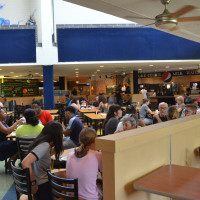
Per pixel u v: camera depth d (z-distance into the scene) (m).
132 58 10.58
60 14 11.56
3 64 9.90
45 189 2.63
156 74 18.77
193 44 11.02
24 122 4.55
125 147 1.53
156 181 1.55
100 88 21.97
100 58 10.38
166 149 1.98
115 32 10.41
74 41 10.20
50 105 10.44
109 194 1.55
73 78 22.56
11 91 19.00
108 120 5.13
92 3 5.07
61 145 2.77
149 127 1.89
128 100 12.55
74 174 2.18
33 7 12.24
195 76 19.36
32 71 13.27
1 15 12.16
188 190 1.42
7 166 4.88
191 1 5.07
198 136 2.51
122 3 5.14
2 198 3.73
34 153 2.52
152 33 10.66
